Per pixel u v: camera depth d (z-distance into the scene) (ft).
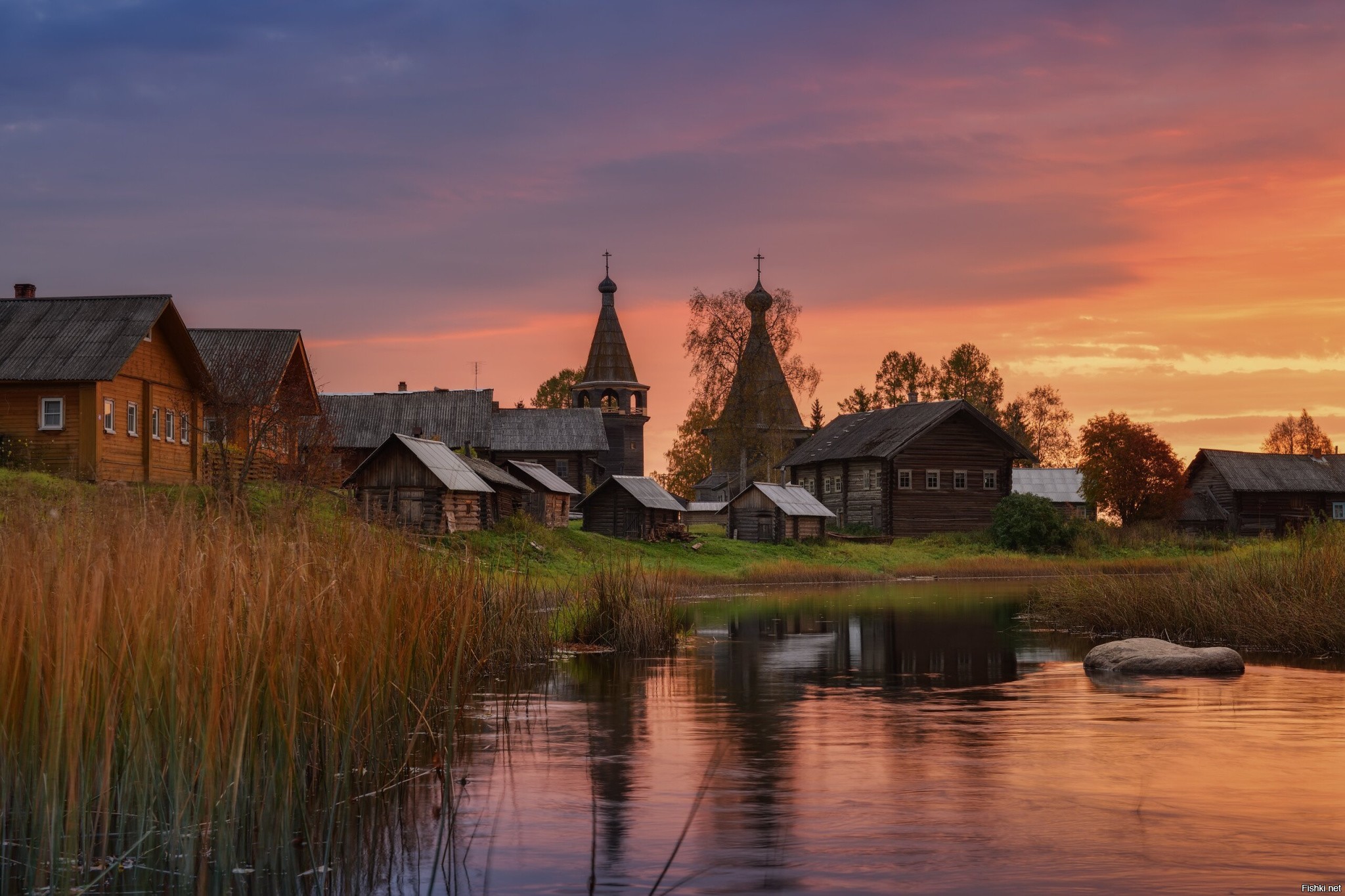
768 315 285.84
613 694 50.42
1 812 24.97
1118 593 82.33
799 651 69.36
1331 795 30.89
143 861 25.57
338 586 33.04
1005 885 23.61
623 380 389.60
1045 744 38.11
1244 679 55.06
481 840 27.09
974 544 219.20
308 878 24.58
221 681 26.61
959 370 377.09
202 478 123.95
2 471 102.89
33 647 25.13
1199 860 25.21
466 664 49.57
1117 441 237.66
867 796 31.04
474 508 147.64
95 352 116.78
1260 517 259.60
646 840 27.02
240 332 155.74
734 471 316.19
